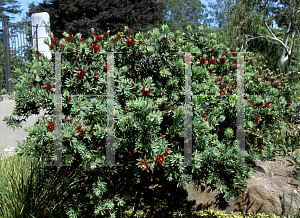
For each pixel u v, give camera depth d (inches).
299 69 330.0
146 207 115.3
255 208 113.7
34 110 106.4
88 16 658.8
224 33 466.3
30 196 87.4
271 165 142.7
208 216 112.3
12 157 115.1
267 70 165.0
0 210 82.3
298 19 464.1
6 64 331.0
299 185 121.4
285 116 138.9
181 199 118.8
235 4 514.3
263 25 545.6
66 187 93.4
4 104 302.0
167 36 92.7
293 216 109.3
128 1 679.1
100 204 88.4
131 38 94.2
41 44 335.9
